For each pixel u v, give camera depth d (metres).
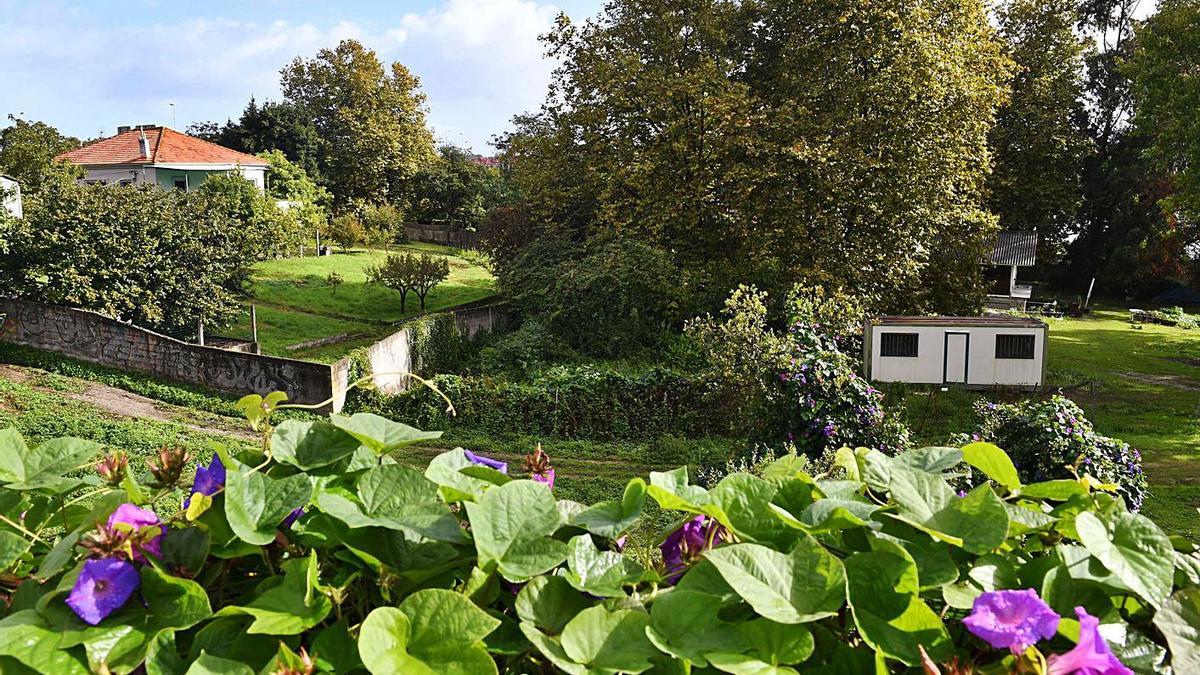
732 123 23.02
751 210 23.38
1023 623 1.14
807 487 1.52
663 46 26.11
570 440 16.48
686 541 1.49
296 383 17.83
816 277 22.20
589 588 1.31
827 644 1.26
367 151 60.84
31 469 1.62
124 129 53.25
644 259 23.55
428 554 1.39
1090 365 28.06
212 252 22.69
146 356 19.02
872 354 20.33
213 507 1.40
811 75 23.61
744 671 1.14
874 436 12.16
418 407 17.39
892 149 21.83
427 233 60.69
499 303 31.19
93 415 15.76
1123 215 45.06
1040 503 1.69
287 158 58.47
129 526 1.25
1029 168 41.66
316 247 47.69
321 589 1.24
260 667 1.22
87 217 20.47
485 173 64.94
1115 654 1.25
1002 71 26.05
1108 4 44.78
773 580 1.22
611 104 24.77
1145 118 25.23
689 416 16.64
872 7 22.16
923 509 1.42
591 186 26.56
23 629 1.15
